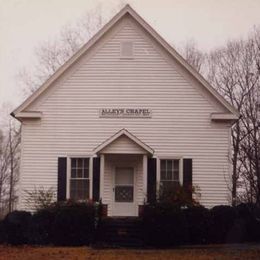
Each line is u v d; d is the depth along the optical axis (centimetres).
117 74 2744
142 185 2664
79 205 2394
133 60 2750
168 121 2711
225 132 2702
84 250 2191
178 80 2731
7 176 6769
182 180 2672
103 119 2723
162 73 2738
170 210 2369
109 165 2709
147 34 2756
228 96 4916
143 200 2569
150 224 2355
